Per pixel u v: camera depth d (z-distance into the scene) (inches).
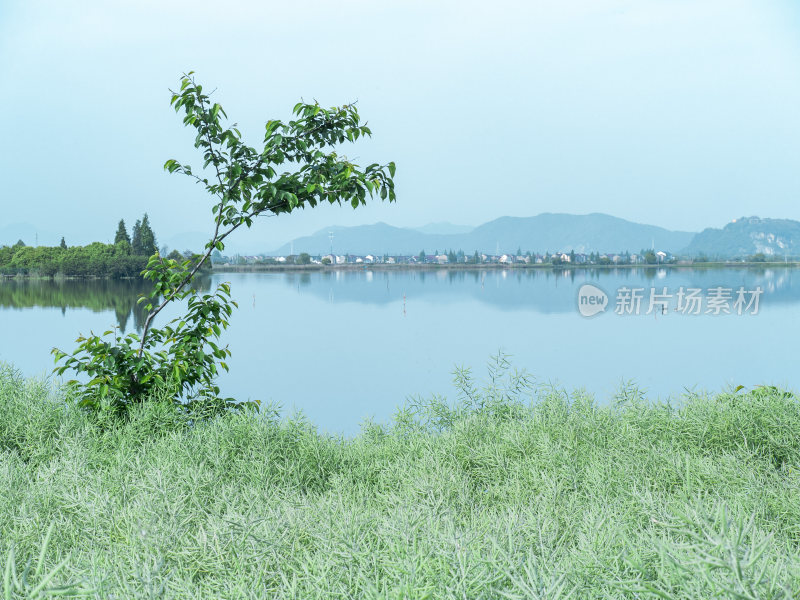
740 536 31.6
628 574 40.2
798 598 32.4
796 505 73.1
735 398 123.3
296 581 43.3
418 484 90.3
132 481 84.8
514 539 49.2
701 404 121.0
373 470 116.6
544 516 67.6
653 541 40.8
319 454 118.8
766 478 86.9
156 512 64.9
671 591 34.2
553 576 35.9
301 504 72.7
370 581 40.3
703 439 110.5
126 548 57.2
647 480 85.2
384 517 59.6
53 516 71.6
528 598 34.2
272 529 55.2
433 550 45.2
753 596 28.4
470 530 52.9
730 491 80.0
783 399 119.4
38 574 31.0
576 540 61.9
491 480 102.5
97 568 45.9
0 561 55.9
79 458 100.2
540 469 100.3
